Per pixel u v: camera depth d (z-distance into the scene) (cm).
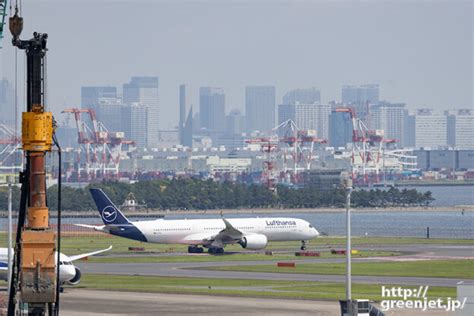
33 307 18788
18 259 19112
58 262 19262
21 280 18588
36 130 19088
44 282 18588
